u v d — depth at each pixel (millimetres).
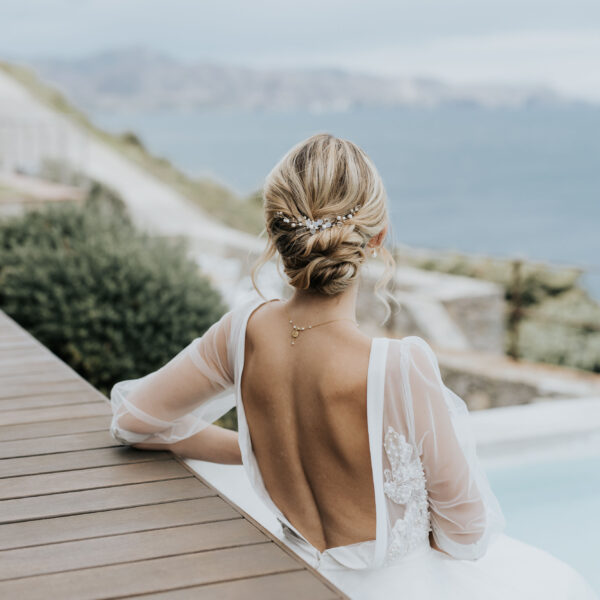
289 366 1617
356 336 1580
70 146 18344
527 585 1770
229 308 5074
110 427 2312
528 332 8117
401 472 1562
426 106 76812
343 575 1655
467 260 11680
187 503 1891
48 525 1782
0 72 23938
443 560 1734
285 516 1713
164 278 4844
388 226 1663
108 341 4652
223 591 1511
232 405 2082
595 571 3557
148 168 24344
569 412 4449
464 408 1637
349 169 1566
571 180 60250
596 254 45125
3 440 2293
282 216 1579
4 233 5859
